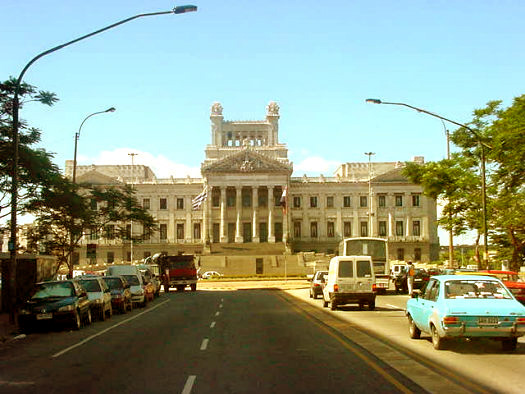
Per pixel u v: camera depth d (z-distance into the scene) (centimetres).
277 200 12462
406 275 5062
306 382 1212
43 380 1259
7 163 3297
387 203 12588
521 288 2820
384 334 2070
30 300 2394
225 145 14275
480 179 4569
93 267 10025
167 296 5356
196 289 6900
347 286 3228
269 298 4744
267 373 1320
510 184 4378
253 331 2230
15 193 2639
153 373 1328
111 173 13300
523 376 1256
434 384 1173
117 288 3353
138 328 2416
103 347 1812
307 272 10512
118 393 1115
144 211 5578
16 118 2641
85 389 1156
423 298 1816
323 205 12644
